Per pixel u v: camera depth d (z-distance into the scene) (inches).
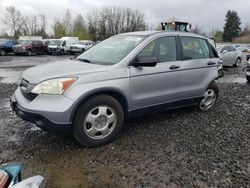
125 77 180.2
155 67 197.0
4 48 1207.6
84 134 167.9
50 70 173.6
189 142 183.0
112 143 179.8
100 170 147.5
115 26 2738.7
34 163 154.0
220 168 150.6
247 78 455.5
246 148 175.6
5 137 189.2
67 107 157.8
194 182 137.3
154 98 199.0
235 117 239.5
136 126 210.5
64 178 139.8
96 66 179.2
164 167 150.9
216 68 249.0
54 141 182.1
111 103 174.6
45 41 1424.7
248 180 139.8
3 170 95.8
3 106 269.4
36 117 159.3
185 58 221.1
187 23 938.1
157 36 204.8
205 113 247.9
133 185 134.5
